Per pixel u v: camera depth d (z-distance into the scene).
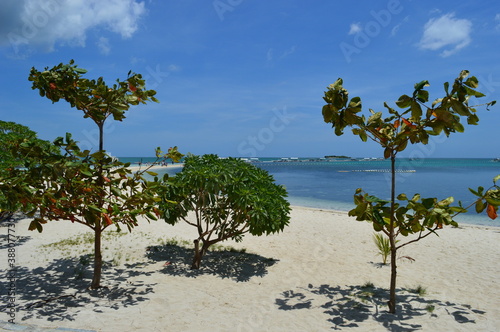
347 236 12.89
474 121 4.88
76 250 9.34
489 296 6.64
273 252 10.43
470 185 37.47
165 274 7.72
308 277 7.93
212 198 8.05
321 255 10.10
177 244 10.91
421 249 10.88
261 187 8.29
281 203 8.46
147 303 5.88
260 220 7.63
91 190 5.52
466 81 4.57
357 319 5.49
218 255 9.77
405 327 5.19
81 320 5.04
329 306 6.07
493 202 5.07
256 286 7.20
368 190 33.06
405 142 5.35
